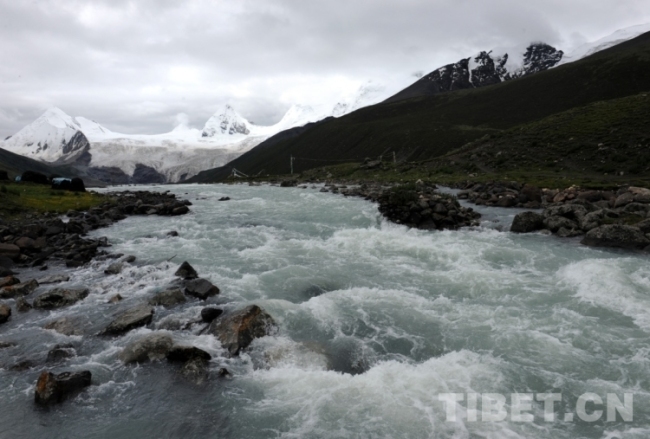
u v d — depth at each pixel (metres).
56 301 15.16
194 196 61.75
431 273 18.42
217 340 11.99
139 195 61.50
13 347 11.91
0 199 34.69
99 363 11.03
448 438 8.09
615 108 79.62
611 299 14.40
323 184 86.31
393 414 8.86
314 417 8.88
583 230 25.66
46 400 9.27
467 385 9.83
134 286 17.16
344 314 14.13
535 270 18.52
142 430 8.60
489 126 188.00
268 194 63.28
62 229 27.64
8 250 21.25
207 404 9.41
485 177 62.00
